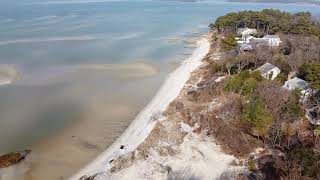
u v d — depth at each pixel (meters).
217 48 94.75
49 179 39.16
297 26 106.00
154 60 84.56
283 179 36.25
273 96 50.47
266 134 44.28
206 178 37.91
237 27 120.50
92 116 53.69
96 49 94.12
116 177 38.59
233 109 50.06
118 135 48.19
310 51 75.69
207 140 44.75
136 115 54.06
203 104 54.50
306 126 46.66
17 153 43.00
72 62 81.12
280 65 69.62
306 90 55.69
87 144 46.06
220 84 61.78
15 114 53.66
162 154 42.28
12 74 71.06
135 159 41.59
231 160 40.78
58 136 47.97
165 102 58.16
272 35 101.00
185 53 92.12
